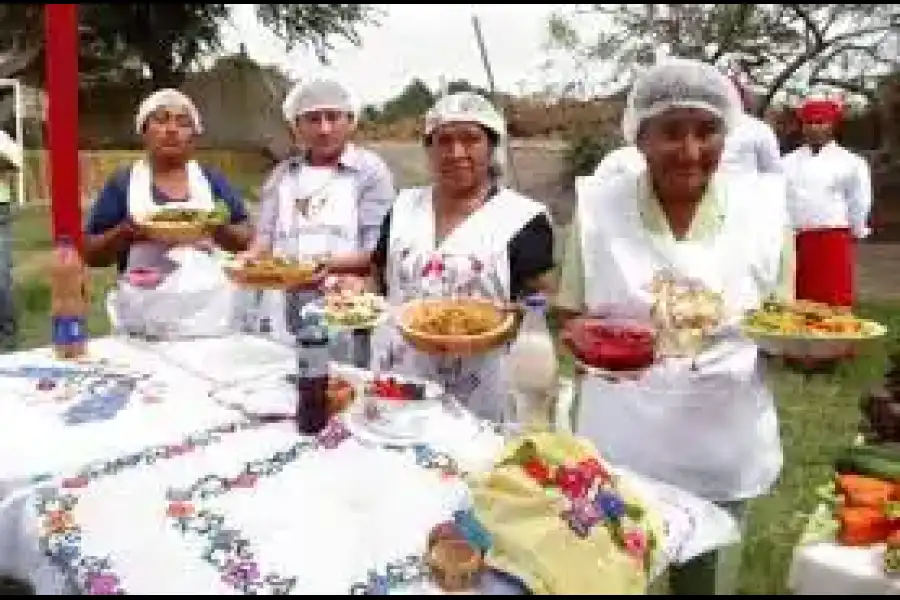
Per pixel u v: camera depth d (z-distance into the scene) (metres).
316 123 3.74
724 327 2.16
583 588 1.56
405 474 2.01
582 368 2.13
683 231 2.22
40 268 5.57
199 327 3.15
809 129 3.68
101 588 1.61
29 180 6.08
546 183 6.77
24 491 1.94
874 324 2.15
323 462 2.08
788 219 2.31
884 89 5.57
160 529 1.78
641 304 2.20
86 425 2.31
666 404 2.18
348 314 2.51
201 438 2.22
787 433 2.90
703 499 2.05
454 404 2.39
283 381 2.63
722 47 6.00
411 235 2.76
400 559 1.68
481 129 2.65
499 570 1.62
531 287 2.67
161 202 3.50
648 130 2.14
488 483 1.75
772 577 1.95
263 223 3.85
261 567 1.66
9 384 2.62
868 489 2.00
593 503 1.68
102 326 3.82
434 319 2.35
